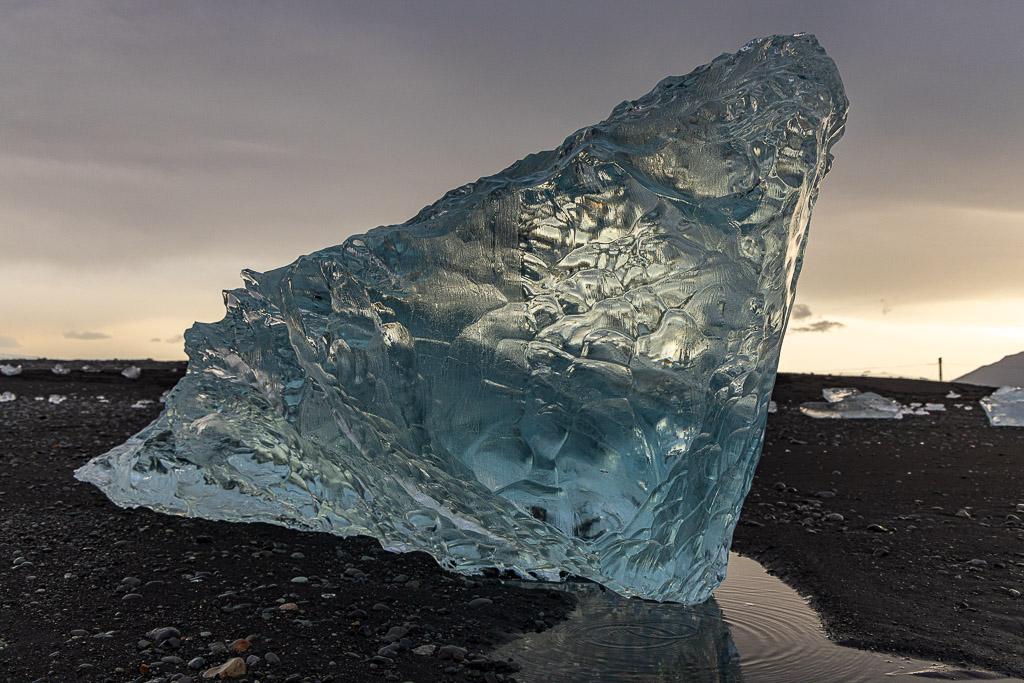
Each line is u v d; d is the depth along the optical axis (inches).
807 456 252.5
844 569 142.6
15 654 101.7
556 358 124.5
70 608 118.3
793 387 467.5
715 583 129.6
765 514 180.7
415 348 127.7
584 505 127.8
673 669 103.0
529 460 128.0
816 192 124.0
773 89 113.3
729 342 119.4
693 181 113.0
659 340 120.9
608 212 117.9
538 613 124.0
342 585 132.8
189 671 97.1
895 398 429.7
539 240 122.4
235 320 156.8
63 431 265.4
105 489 181.5
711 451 123.7
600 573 130.3
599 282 120.7
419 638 110.8
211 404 165.6
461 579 139.4
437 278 127.0
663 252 117.2
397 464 135.6
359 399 131.3
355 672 98.0
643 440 124.0
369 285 129.2
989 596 127.8
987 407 331.9
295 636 109.4
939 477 217.5
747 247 114.8
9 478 195.8
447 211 132.5
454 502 135.8
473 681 97.6
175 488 169.0
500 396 126.6
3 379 415.5
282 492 163.3
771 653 108.1
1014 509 181.8
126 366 494.9
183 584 130.0
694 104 122.2
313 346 133.4
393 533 151.3
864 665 103.5
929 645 109.2
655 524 125.4
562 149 123.8
